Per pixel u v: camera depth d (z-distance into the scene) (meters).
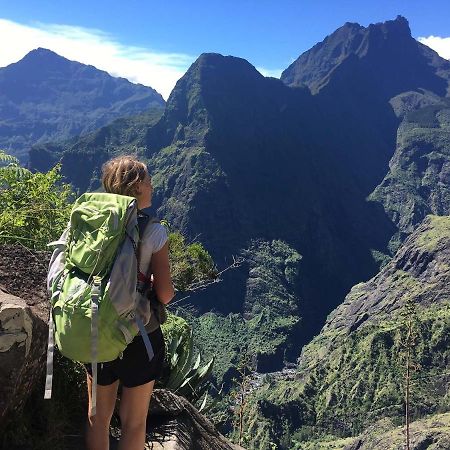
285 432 161.38
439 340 171.38
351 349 187.50
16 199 6.91
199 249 12.20
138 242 3.20
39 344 3.78
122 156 3.54
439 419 132.62
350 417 160.62
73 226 3.16
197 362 7.47
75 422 4.39
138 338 3.28
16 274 5.02
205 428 5.81
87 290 2.96
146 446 4.77
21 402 3.69
